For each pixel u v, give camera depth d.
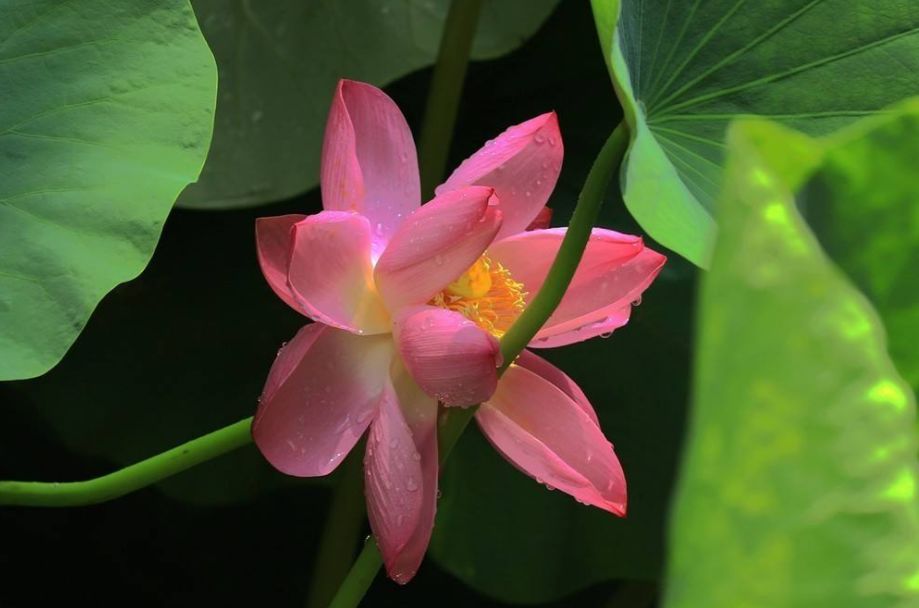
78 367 2.07
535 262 1.73
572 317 1.72
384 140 1.73
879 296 1.27
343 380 1.68
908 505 0.87
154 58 1.78
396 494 1.67
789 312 0.90
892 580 0.86
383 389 1.68
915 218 1.20
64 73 1.77
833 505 0.88
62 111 1.77
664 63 1.72
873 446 0.88
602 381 2.05
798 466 0.89
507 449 1.70
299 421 1.67
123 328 2.08
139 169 1.75
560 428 1.71
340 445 1.67
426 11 2.09
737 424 0.90
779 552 0.88
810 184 1.19
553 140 1.73
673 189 1.65
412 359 1.67
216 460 2.07
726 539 0.88
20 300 1.73
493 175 1.73
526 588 2.05
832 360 0.89
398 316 1.69
